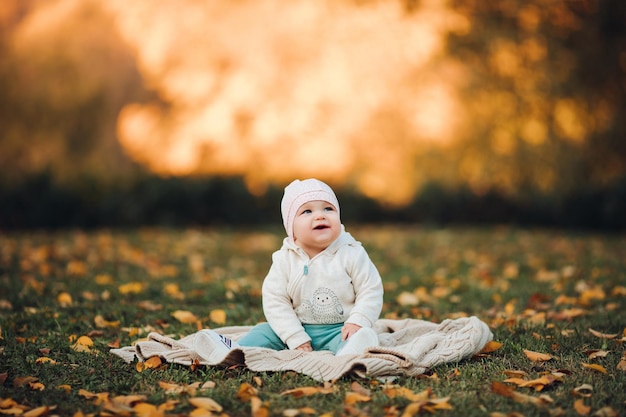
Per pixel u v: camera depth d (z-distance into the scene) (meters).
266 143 14.64
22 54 15.80
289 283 3.96
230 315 5.35
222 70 15.38
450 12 14.41
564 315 5.07
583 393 3.28
